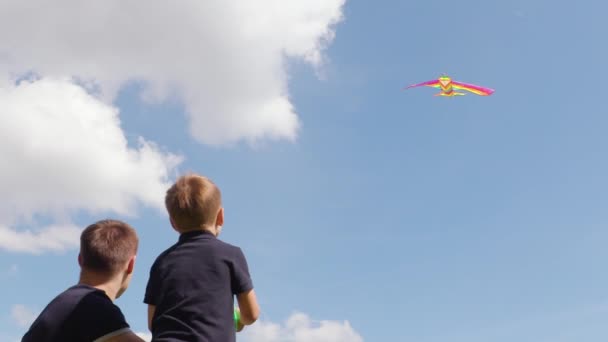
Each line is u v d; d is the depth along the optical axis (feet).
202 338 12.67
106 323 12.85
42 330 12.75
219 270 13.61
